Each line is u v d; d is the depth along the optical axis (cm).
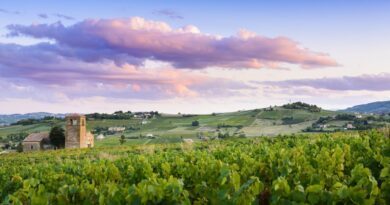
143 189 619
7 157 6969
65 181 1152
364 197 561
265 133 19638
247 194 595
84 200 758
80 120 12744
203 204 672
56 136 13662
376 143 1322
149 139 19975
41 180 1276
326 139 1814
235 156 1475
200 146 4491
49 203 722
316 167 962
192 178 981
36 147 13538
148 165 1135
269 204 595
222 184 647
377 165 923
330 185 736
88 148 8056
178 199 618
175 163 1218
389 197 642
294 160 997
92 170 1233
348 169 963
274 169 901
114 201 638
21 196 739
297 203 544
